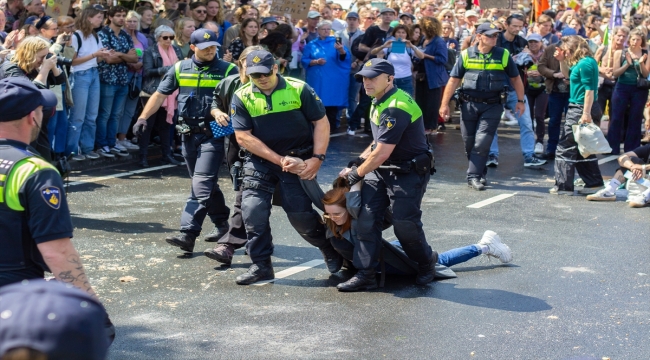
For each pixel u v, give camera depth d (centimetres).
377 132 504
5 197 274
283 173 530
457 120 1463
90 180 892
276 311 486
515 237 675
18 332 110
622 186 897
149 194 831
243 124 523
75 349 112
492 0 1455
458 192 878
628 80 1126
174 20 1101
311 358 414
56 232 275
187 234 590
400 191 513
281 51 889
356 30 1323
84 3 1088
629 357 420
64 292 115
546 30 1225
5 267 278
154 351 421
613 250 639
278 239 664
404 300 510
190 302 500
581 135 852
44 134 635
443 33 1338
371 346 431
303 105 521
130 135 1083
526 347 432
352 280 529
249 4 1130
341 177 525
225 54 923
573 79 860
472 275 568
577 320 476
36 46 628
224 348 427
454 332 454
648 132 1218
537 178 977
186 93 599
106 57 913
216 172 599
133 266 576
